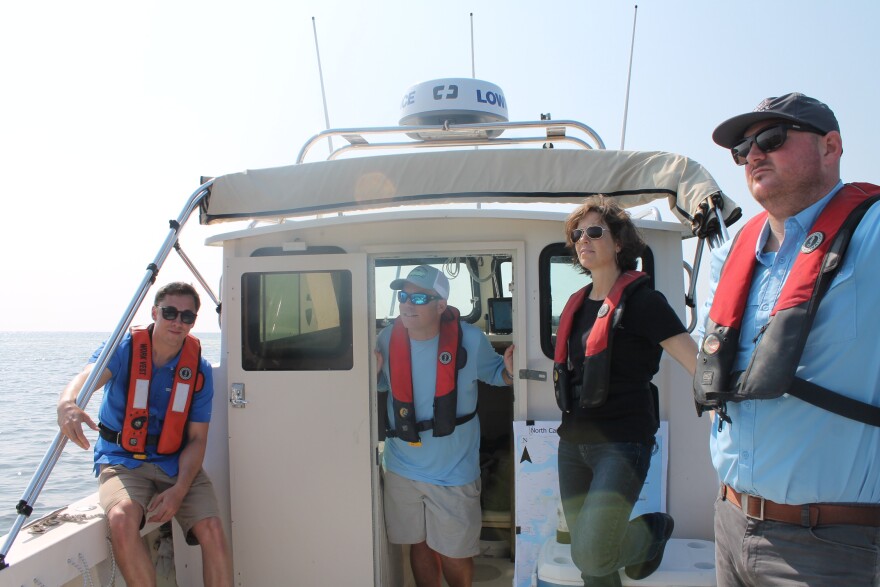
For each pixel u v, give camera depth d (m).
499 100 4.57
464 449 3.49
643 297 2.59
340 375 3.47
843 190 1.82
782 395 1.80
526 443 3.35
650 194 3.30
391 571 3.80
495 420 4.48
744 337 1.93
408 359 3.46
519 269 3.44
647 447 2.70
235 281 3.53
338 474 3.47
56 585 2.57
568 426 2.82
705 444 3.36
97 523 2.81
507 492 4.36
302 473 3.48
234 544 3.53
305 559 3.48
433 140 4.48
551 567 2.94
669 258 3.43
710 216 2.93
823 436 1.75
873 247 1.69
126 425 3.04
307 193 3.49
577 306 2.85
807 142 1.81
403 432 3.44
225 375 3.68
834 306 1.72
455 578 3.54
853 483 1.73
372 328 3.55
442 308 3.50
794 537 1.80
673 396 3.38
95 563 2.79
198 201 3.37
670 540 3.29
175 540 3.38
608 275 2.73
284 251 3.57
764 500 1.87
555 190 3.38
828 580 1.74
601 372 2.60
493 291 4.89
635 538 2.80
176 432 3.08
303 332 3.50
